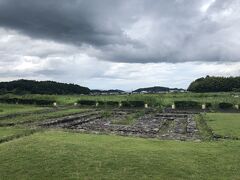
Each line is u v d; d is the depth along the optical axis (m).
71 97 87.31
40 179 16.08
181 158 19.58
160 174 16.84
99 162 18.28
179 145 23.55
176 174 16.89
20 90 121.25
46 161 18.27
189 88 143.75
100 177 16.30
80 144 22.31
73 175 16.52
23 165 17.73
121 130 33.41
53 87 134.88
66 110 58.03
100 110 61.22
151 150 21.31
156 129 35.09
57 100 77.88
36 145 21.52
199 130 34.78
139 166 17.84
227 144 24.23
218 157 20.16
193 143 24.56
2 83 125.38
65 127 35.19
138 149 21.50
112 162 18.33
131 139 25.67
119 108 66.94
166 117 51.12
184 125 41.38
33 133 28.03
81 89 145.12
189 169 17.66
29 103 72.75
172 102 72.69
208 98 81.62
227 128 34.03
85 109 62.16
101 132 30.67
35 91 126.00
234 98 79.88
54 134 27.17
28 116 45.31
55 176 16.41
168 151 21.19
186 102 67.12
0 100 75.19
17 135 26.44
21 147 20.94
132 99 75.31
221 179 16.41
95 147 21.58
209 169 17.81
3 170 17.14
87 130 32.22
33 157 18.89
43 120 41.19
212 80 134.25
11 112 49.34
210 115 49.59
